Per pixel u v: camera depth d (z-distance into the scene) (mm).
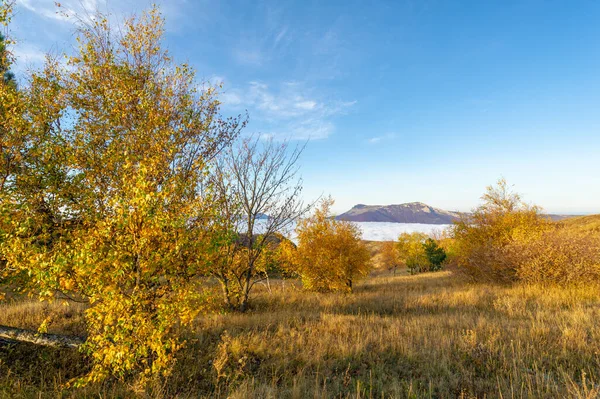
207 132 7438
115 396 4258
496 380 4684
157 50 7387
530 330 6676
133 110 6473
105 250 4398
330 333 7199
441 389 4422
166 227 4699
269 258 13469
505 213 20016
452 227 21656
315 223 16984
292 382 4883
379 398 4324
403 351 5918
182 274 5109
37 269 4059
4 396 4012
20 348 5500
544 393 4090
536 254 13797
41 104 5367
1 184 4953
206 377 5023
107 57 6555
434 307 11156
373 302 12906
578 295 10984
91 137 6039
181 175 5871
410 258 44969
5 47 5746
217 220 5320
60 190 5355
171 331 6492
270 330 7676
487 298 11750
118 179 5578
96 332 4570
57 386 4371
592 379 4539
